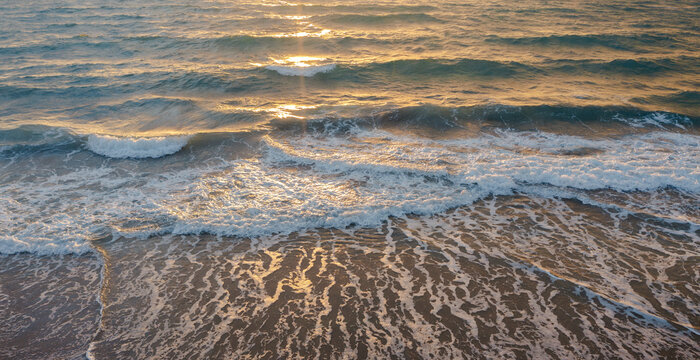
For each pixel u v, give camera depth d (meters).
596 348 4.43
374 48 17.00
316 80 13.59
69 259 6.01
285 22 21.45
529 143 9.43
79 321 4.92
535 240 6.30
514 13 23.08
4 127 10.23
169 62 15.50
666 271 5.60
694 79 13.35
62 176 8.34
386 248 6.15
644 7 25.12
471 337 4.59
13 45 17.19
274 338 4.62
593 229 6.55
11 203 7.37
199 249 6.18
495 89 12.74
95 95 12.55
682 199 7.31
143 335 4.69
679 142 9.33
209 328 4.77
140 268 5.79
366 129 10.20
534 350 4.41
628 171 8.10
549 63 14.86
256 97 12.32
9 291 5.42
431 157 8.79
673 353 4.37
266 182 7.96
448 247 6.15
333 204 7.20
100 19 22.33
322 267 5.76
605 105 11.01
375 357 4.36
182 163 8.81
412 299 5.16
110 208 7.21
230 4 26.06
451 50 16.44
